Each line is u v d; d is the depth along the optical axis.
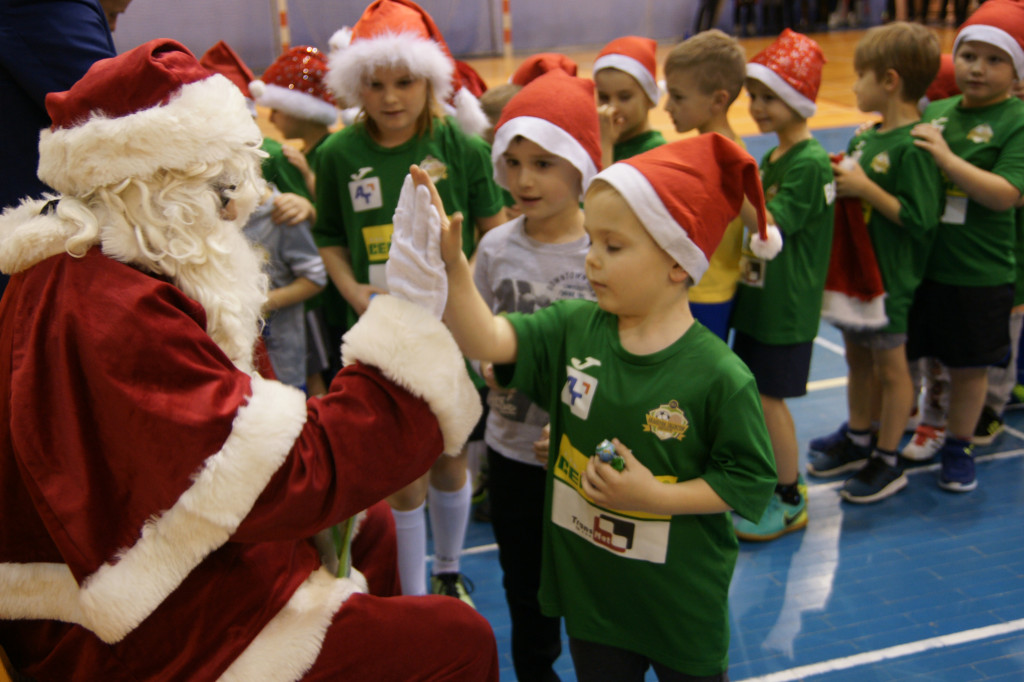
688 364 1.45
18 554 1.16
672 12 16.66
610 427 1.49
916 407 3.66
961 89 3.07
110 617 1.06
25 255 1.15
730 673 2.28
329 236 2.65
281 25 13.52
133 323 1.08
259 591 1.20
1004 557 2.76
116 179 1.12
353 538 1.56
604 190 1.41
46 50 1.78
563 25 16.36
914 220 2.85
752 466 1.42
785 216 2.65
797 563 2.79
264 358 1.48
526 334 1.57
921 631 2.43
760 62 2.83
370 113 2.46
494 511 2.06
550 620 2.03
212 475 1.06
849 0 17.02
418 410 1.22
